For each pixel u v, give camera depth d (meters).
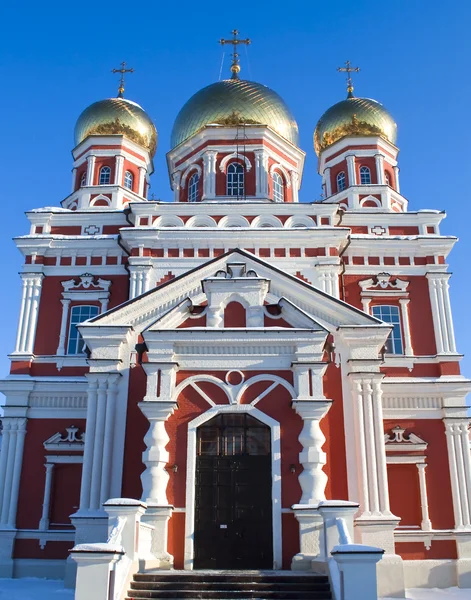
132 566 14.92
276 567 16.95
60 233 27.58
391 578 17.33
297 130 32.34
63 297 25.67
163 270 24.67
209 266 21.25
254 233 25.00
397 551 22.05
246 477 17.98
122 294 25.73
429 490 22.88
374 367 19.48
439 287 25.67
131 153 31.55
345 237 24.94
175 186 31.59
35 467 23.36
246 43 34.38
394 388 23.91
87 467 19.14
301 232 24.97
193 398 18.59
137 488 18.94
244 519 17.61
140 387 19.92
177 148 31.16
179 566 17.02
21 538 22.50
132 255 24.92
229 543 17.41
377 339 19.80
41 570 22.09
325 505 15.52
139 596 14.38
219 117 30.55
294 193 31.39
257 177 29.62
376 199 29.91
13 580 21.22
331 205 26.33
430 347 25.00
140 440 19.41
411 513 22.72
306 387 18.39
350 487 18.45
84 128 31.59
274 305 19.73
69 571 19.06
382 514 18.12
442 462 23.25
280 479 17.77
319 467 17.62
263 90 31.61
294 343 18.84
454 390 23.86
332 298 20.55
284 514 17.47
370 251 26.12
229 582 15.05
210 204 26.38
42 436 23.70
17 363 24.61
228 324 19.58
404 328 25.20
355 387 19.30
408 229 27.39
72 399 24.03
